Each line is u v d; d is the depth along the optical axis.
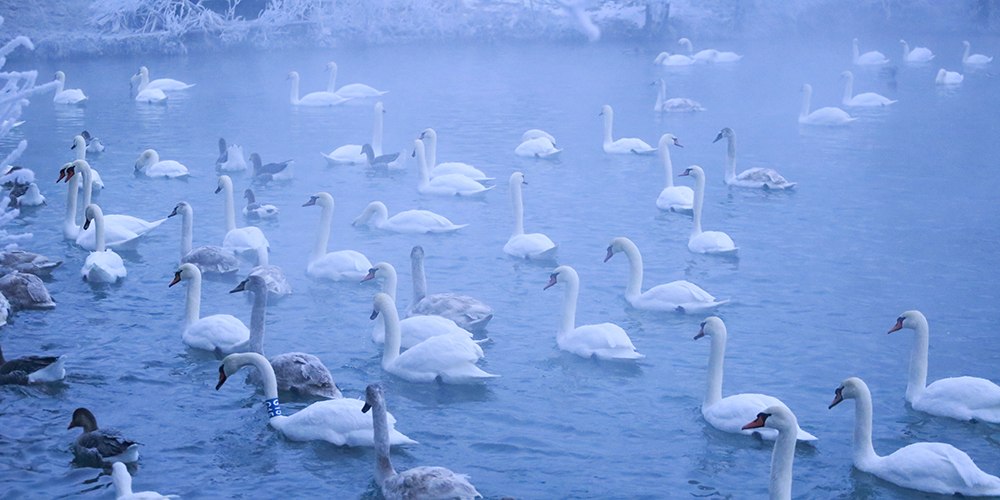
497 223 25.33
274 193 28.86
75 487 11.76
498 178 31.08
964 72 59.66
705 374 15.36
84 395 14.46
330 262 20.47
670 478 12.04
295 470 12.30
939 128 39.69
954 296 19.06
